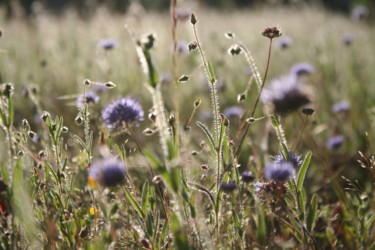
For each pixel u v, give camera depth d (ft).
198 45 1.94
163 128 1.77
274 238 2.03
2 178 1.83
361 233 2.06
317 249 2.06
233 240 1.96
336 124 3.01
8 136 1.85
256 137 2.68
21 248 1.88
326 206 2.21
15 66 3.70
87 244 1.89
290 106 1.70
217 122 1.93
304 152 2.66
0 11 5.30
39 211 1.95
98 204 1.98
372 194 2.34
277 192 1.98
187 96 3.39
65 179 2.00
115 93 3.26
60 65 3.76
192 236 1.91
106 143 2.18
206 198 2.15
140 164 2.23
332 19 6.35
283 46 4.15
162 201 1.99
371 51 4.50
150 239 1.91
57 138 1.98
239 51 2.06
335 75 3.58
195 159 2.32
